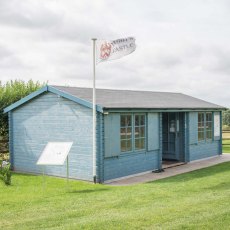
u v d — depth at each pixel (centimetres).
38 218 834
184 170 1662
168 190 1145
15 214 880
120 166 1463
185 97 2289
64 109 1486
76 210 899
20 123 1650
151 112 1606
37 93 1559
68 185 1286
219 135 2186
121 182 1392
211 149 2117
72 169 1462
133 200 999
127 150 1493
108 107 1345
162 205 923
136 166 1543
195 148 1969
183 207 885
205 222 751
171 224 744
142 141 1572
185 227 723
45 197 1078
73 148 1457
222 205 900
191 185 1234
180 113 1895
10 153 1691
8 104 2100
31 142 1614
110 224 754
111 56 1357
